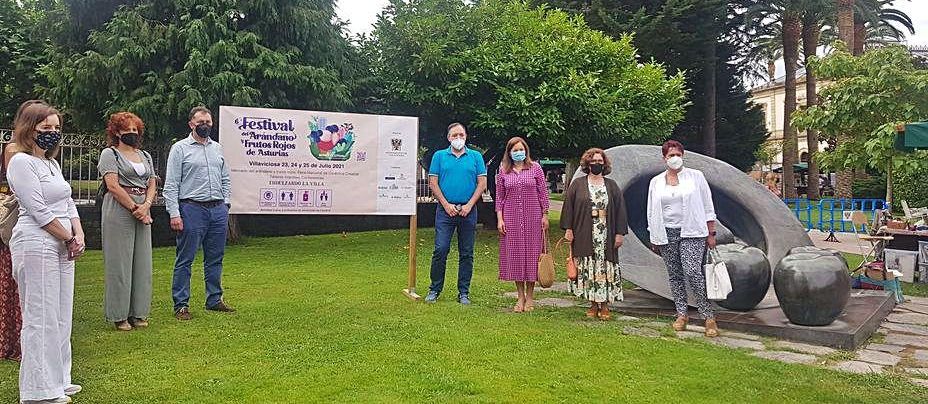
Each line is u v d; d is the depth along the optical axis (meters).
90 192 12.45
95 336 5.32
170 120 11.91
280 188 7.08
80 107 12.60
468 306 6.91
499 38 13.72
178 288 6.09
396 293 7.65
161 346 5.04
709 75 22.67
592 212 6.38
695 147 24.44
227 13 12.05
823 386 4.36
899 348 5.66
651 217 6.11
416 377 4.34
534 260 6.66
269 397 3.93
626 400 4.02
